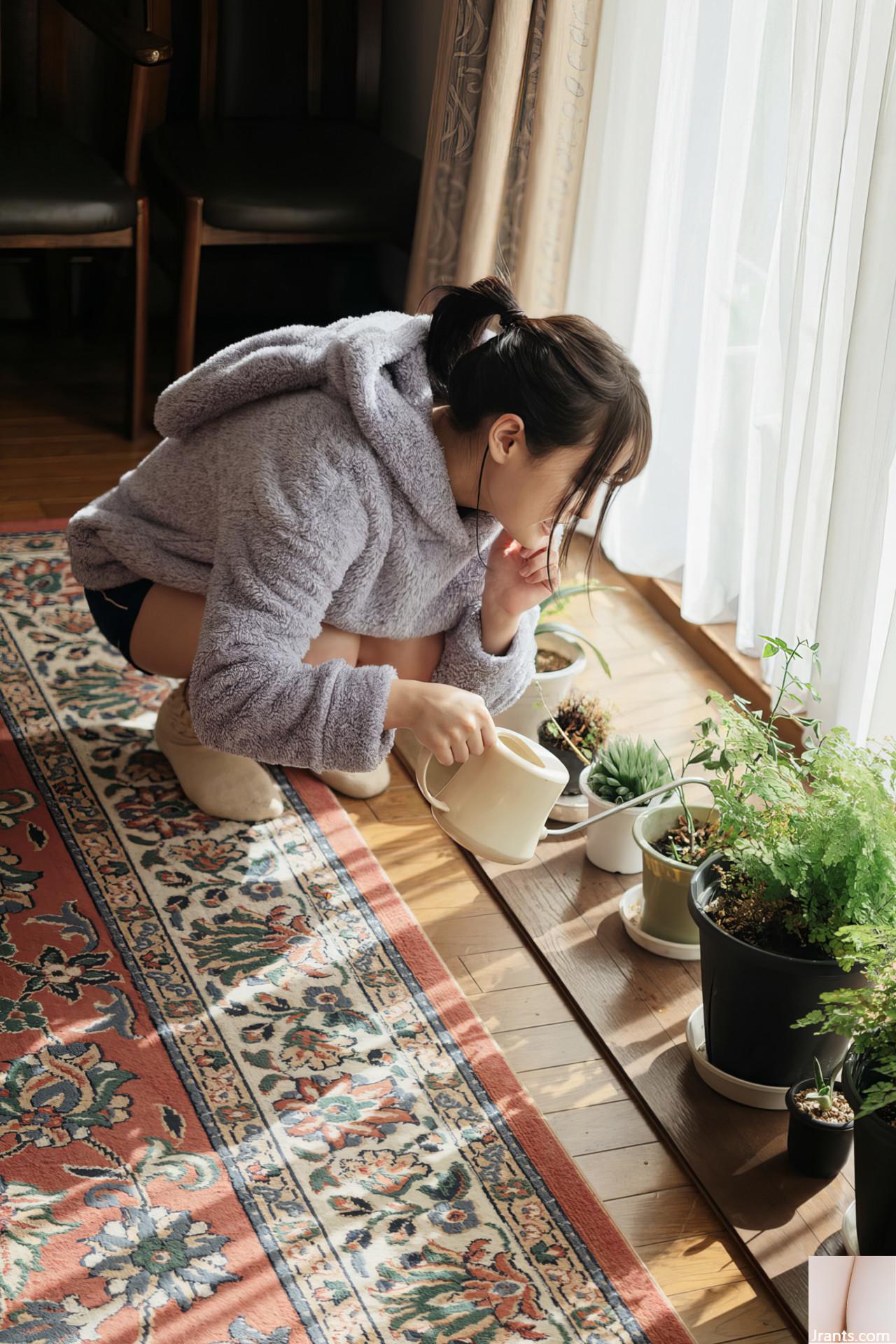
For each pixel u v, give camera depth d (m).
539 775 1.44
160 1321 1.22
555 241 2.52
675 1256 1.35
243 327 3.41
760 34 2.07
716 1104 1.51
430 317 1.53
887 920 1.34
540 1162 1.42
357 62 3.07
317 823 1.87
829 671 2.00
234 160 2.78
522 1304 1.27
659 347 2.42
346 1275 1.28
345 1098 1.46
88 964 1.59
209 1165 1.37
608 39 2.42
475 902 1.79
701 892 1.49
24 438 2.82
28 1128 1.39
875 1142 1.21
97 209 2.60
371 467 1.44
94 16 2.69
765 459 2.15
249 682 1.37
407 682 1.40
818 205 1.92
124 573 1.70
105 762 1.93
